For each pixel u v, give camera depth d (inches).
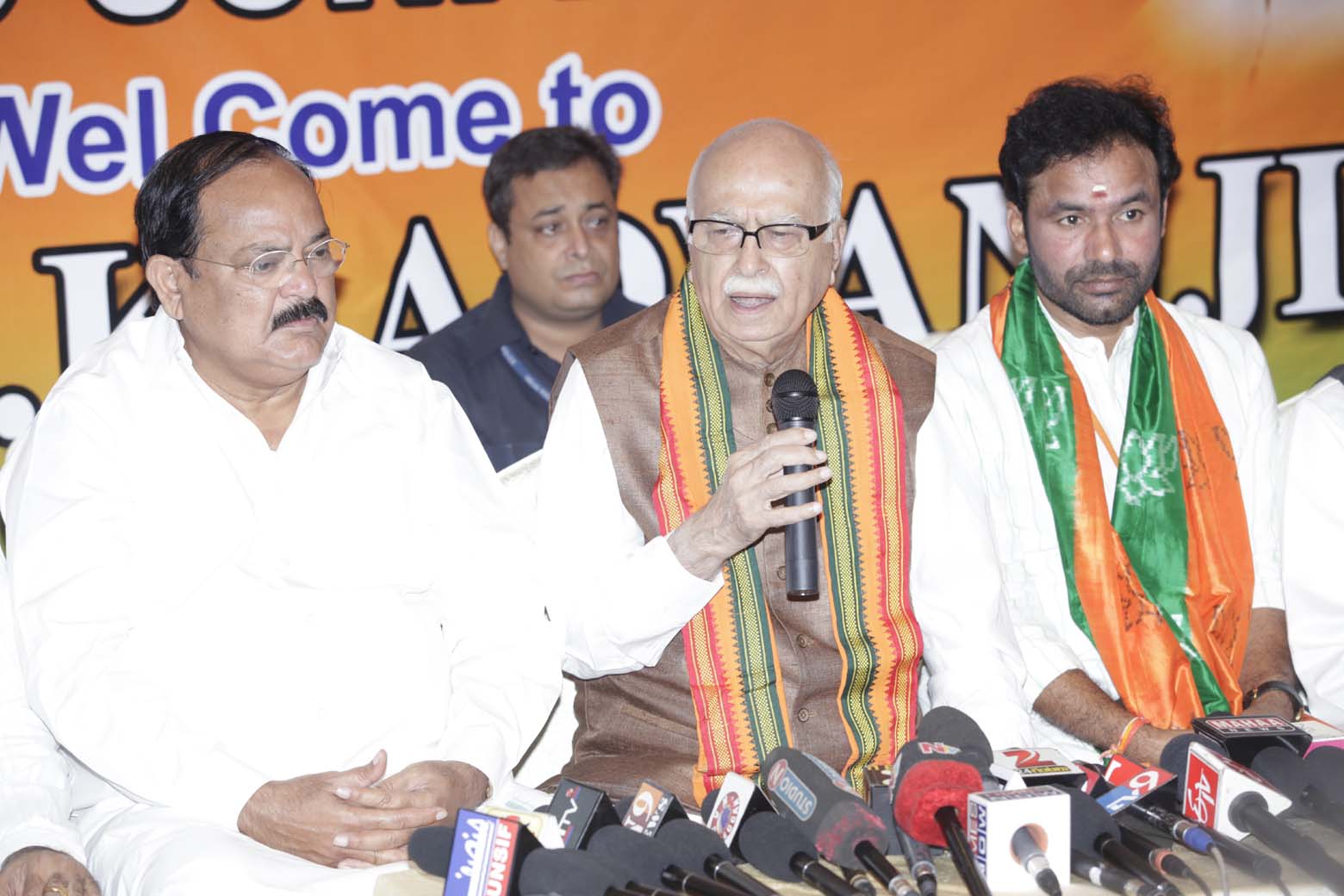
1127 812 99.8
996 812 87.2
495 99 207.0
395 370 135.2
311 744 123.2
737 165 122.2
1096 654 143.9
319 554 126.9
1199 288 210.4
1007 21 206.4
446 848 97.2
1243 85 207.9
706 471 129.5
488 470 136.6
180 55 202.5
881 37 206.5
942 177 208.1
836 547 129.5
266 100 204.2
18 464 126.3
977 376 149.1
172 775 114.8
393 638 127.6
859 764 127.9
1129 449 148.1
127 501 124.0
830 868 91.0
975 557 131.9
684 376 130.9
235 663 122.8
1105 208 141.1
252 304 121.1
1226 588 146.5
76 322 203.5
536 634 129.5
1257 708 140.0
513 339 208.7
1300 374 211.2
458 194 207.9
